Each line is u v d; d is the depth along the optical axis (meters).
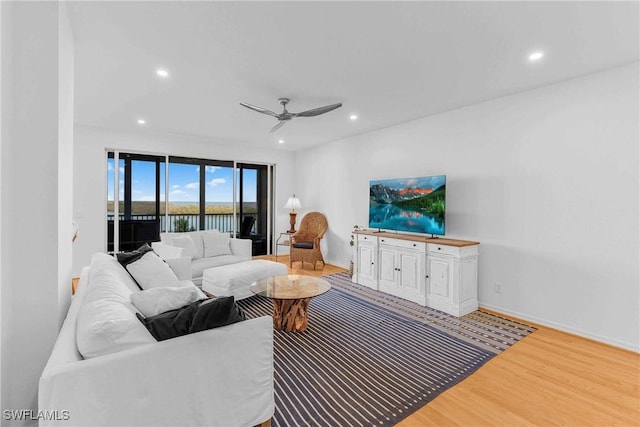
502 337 2.88
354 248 4.91
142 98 3.59
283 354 2.54
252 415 1.60
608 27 2.09
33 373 1.51
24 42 1.48
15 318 1.47
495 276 3.55
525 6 1.88
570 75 2.88
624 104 2.65
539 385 2.12
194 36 2.25
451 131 4.01
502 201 3.48
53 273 1.54
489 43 2.32
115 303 1.59
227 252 4.80
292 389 2.06
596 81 2.80
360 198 5.50
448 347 2.67
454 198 3.97
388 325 3.16
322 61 2.64
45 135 1.52
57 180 1.54
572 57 2.52
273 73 2.88
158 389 1.32
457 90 3.29
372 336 2.90
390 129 4.90
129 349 1.30
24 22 1.48
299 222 7.20
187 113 4.21
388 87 3.22
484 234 3.65
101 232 5.06
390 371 2.29
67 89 1.91
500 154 3.50
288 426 1.72
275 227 7.11
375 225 4.70
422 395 2.00
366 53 2.50
